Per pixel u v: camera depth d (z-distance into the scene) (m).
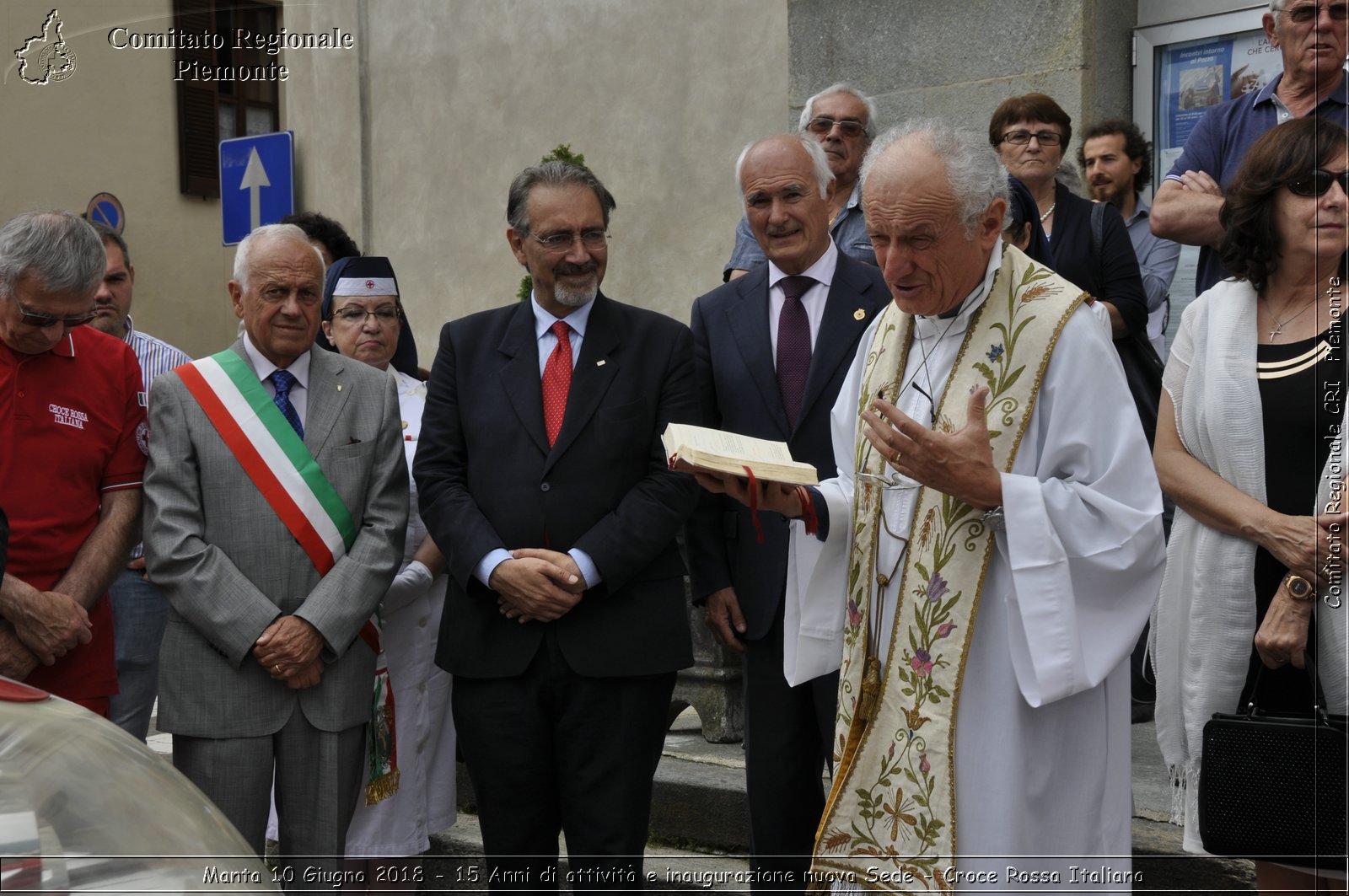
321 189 8.52
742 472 2.55
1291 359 2.94
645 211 7.12
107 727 2.14
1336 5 3.52
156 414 3.51
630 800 3.36
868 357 2.92
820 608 2.88
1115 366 2.58
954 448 2.44
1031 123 4.29
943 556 2.62
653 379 3.48
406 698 3.98
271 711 3.41
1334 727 2.74
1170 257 4.95
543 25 7.48
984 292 2.67
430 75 8.00
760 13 6.68
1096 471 2.53
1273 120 3.68
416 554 4.08
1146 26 5.40
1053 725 2.55
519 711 3.36
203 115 9.89
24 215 3.34
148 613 4.62
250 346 3.64
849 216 4.37
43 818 1.84
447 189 7.95
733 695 4.70
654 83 7.07
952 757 2.56
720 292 3.75
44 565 3.44
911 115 5.81
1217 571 3.00
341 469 3.56
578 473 3.39
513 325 3.57
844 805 2.73
